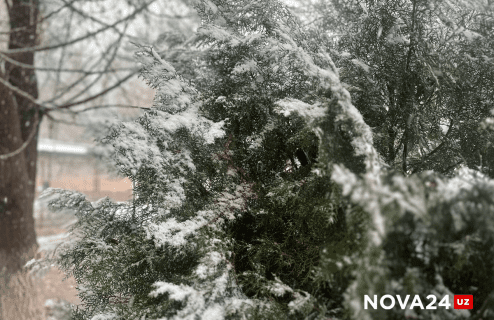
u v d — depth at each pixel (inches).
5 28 196.1
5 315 128.1
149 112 53.6
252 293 49.0
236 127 59.0
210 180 56.5
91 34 163.5
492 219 25.5
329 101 40.7
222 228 52.2
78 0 175.5
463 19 49.9
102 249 53.5
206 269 43.3
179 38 92.0
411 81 51.6
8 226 155.0
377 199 24.9
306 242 46.6
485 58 49.6
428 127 53.6
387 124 52.4
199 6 61.3
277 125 53.7
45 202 56.9
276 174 54.4
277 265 49.7
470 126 51.5
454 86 50.9
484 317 30.8
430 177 30.3
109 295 53.6
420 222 27.5
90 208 57.3
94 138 49.8
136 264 49.1
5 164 157.9
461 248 30.4
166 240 47.0
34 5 170.4
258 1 55.9
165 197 50.7
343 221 38.4
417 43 49.8
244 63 56.8
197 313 41.1
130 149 49.9
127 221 58.0
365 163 35.9
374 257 26.3
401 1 52.3
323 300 40.8
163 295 46.4
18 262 150.3
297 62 50.2
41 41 202.1
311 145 50.1
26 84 179.6
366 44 54.5
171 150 54.2
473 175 34.4
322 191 43.1
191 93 57.8
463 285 35.7
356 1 57.4
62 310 58.3
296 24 58.1
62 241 59.0
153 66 55.6
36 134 187.8
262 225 52.5
